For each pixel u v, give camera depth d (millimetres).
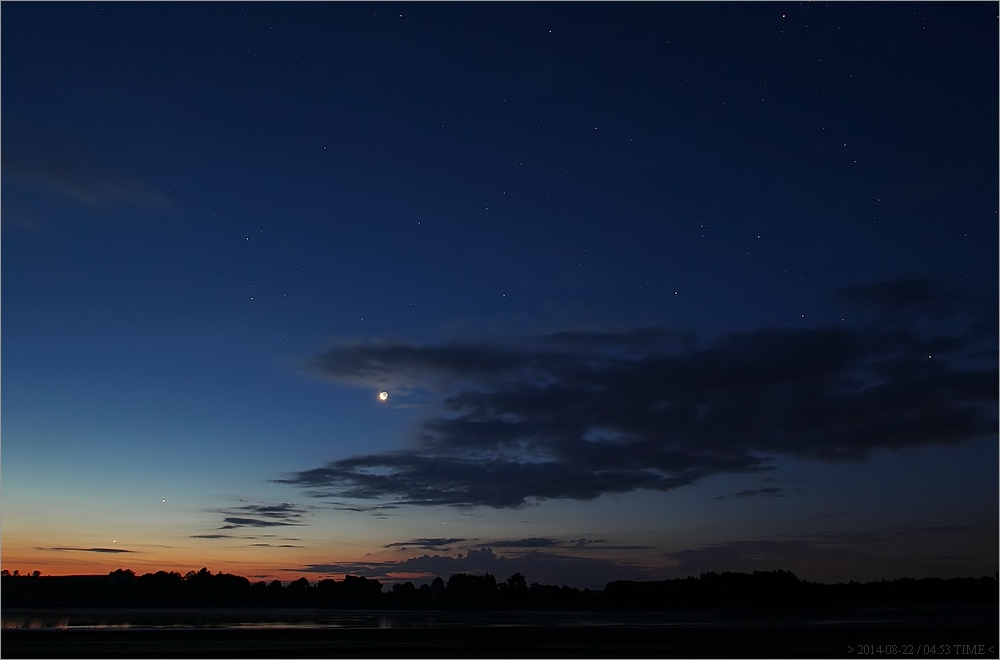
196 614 29562
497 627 22922
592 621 27141
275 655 16094
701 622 25906
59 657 15711
